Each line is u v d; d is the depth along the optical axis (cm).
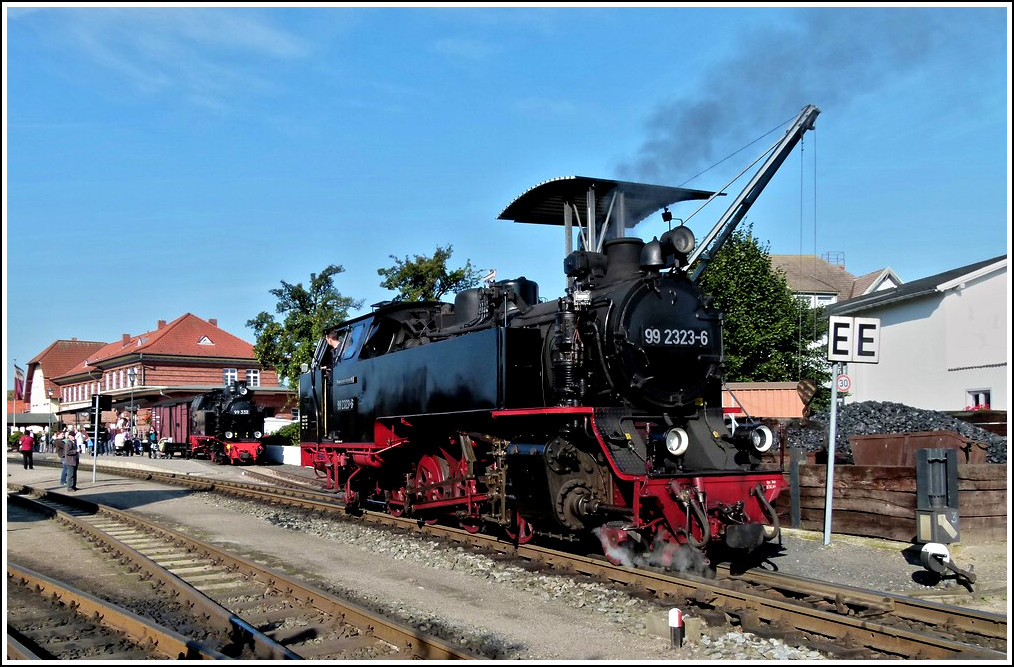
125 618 669
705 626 663
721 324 1017
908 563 910
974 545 991
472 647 630
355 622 675
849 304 2756
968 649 562
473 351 1053
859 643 610
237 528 1280
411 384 1206
